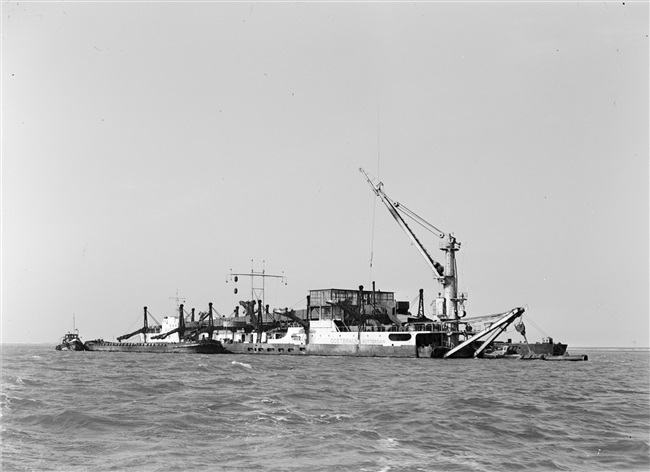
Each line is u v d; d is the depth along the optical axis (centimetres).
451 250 16212
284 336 19012
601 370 13250
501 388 8306
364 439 4656
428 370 11688
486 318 15450
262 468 3822
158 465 3891
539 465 3994
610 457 4234
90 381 8981
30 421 5300
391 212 17188
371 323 17975
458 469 3853
